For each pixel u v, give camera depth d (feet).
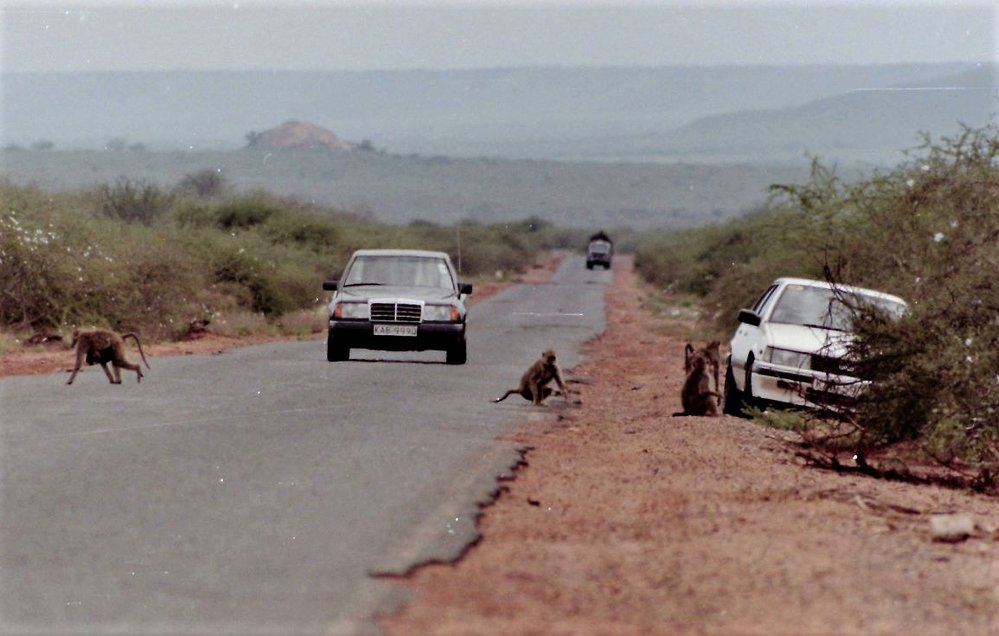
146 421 146.41
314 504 101.35
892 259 205.87
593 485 115.55
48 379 190.39
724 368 255.50
